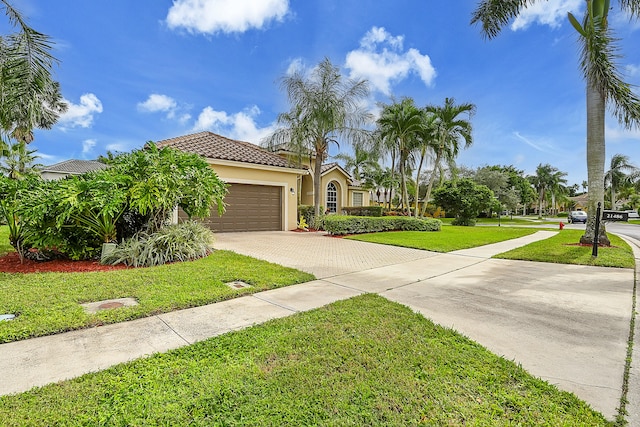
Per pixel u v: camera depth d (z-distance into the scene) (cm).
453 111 2144
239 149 1688
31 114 873
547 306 500
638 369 311
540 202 5634
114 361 316
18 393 260
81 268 709
